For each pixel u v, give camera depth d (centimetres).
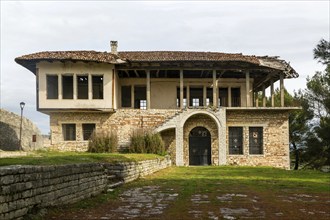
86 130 3244
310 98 4372
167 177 1945
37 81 3120
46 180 859
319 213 948
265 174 2214
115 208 993
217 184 1620
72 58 3008
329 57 2317
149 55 3309
